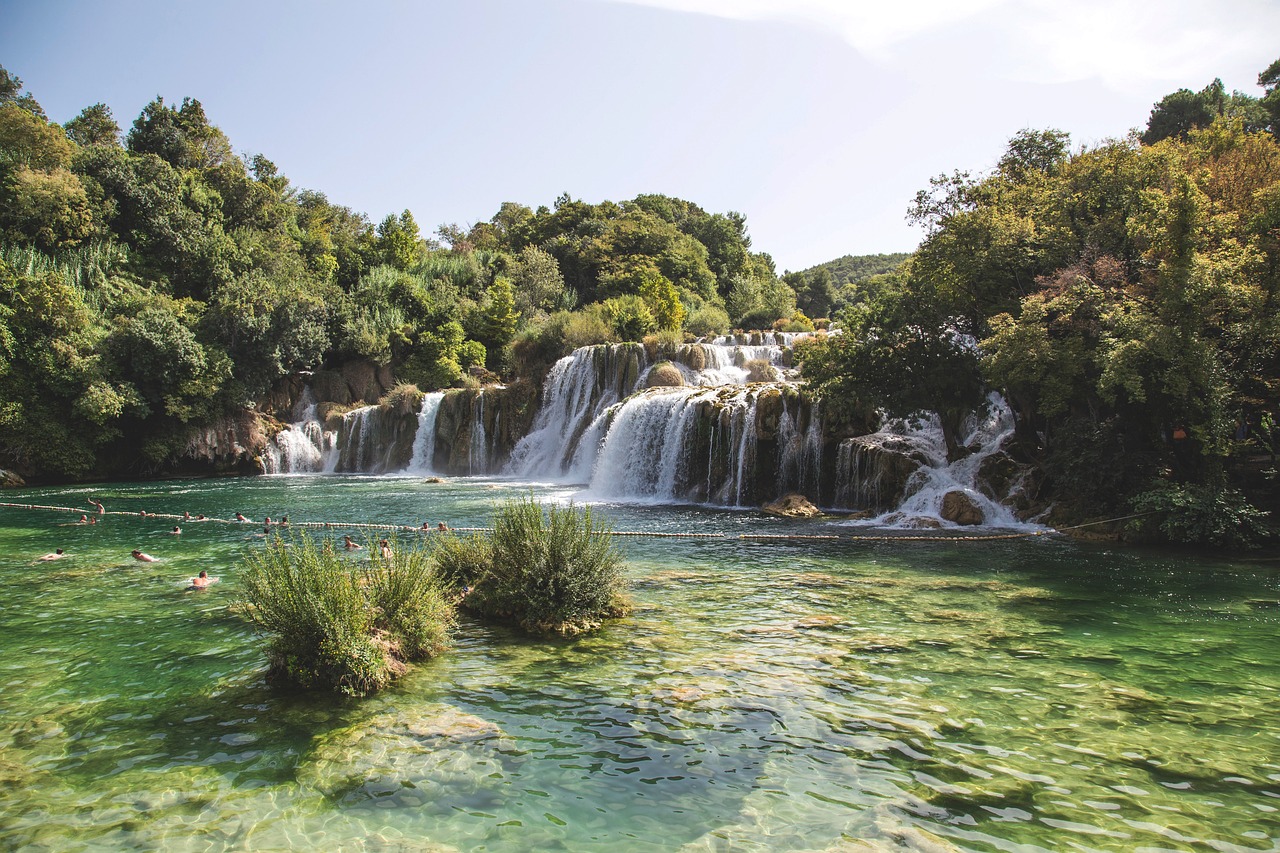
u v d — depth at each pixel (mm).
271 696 8406
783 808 5828
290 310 48438
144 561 17031
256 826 5582
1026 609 12344
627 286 74688
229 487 36375
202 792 6133
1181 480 19859
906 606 12570
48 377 38812
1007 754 6773
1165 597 13164
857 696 8297
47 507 28172
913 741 7082
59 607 12672
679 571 15719
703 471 29719
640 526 22547
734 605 12688
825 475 26938
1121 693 8352
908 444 25969
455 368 54062
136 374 41406
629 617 11891
